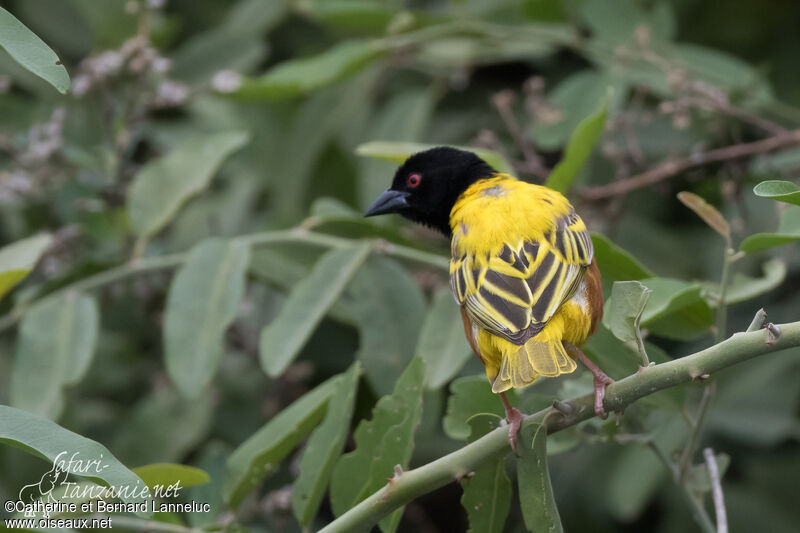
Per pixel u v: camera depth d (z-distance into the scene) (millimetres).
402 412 6711
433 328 8359
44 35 13547
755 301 11695
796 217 6953
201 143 10234
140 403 11016
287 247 9945
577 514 11344
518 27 12781
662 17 11906
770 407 10906
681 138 12117
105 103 11547
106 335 12047
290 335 8594
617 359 7172
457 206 8211
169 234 12141
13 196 11250
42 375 8914
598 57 12039
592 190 10602
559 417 5910
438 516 13094
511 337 6289
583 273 6930
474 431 6449
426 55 12852
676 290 7148
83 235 11422
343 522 5906
